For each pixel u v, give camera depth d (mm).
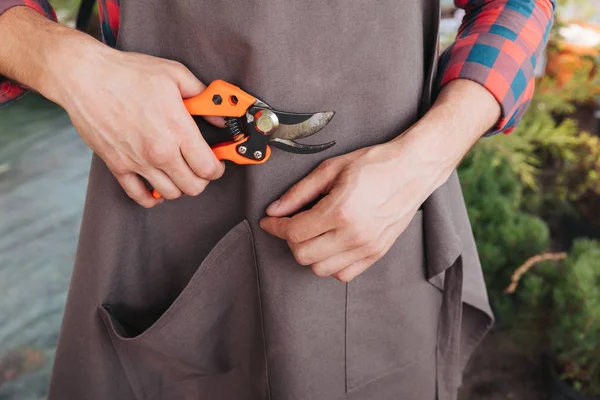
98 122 685
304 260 738
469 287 1021
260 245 811
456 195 980
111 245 869
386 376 954
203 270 843
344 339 887
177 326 882
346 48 728
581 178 2223
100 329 926
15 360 1992
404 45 757
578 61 2170
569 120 2162
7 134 3568
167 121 676
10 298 2281
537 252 1878
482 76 779
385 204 709
